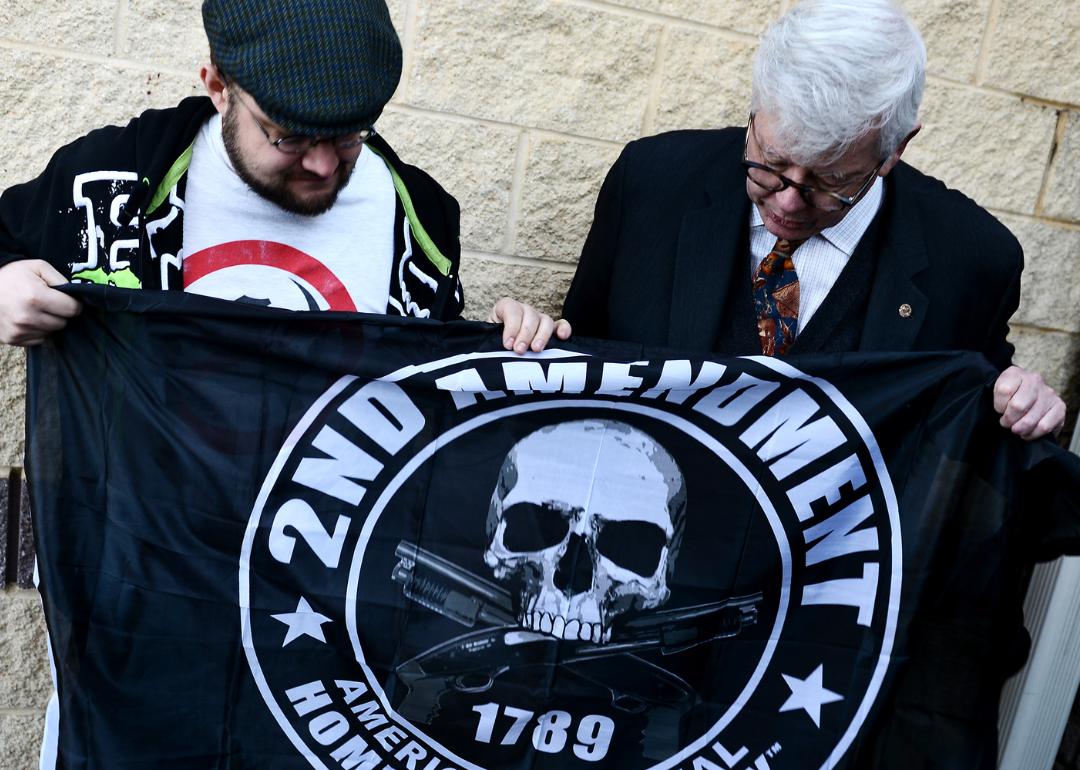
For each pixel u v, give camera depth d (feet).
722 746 4.93
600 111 7.11
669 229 5.32
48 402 4.44
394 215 5.16
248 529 4.62
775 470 4.83
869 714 4.85
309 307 4.86
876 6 4.27
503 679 4.85
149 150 4.55
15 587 6.83
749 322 5.19
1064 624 7.91
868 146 4.32
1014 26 7.41
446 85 6.84
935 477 4.74
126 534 4.54
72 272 4.47
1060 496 4.65
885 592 4.83
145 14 6.33
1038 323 8.10
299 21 3.91
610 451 4.80
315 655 4.72
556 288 7.40
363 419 4.66
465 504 4.77
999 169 7.71
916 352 4.69
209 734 4.67
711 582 4.88
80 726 4.54
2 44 6.15
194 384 4.53
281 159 4.23
